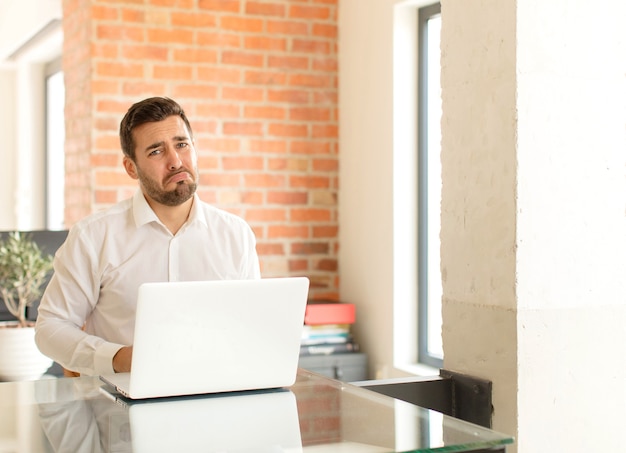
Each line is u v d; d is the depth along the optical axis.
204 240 2.71
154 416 1.61
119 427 1.52
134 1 4.17
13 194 7.87
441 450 1.40
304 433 1.49
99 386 1.90
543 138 2.25
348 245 4.52
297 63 4.48
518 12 2.21
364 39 4.32
